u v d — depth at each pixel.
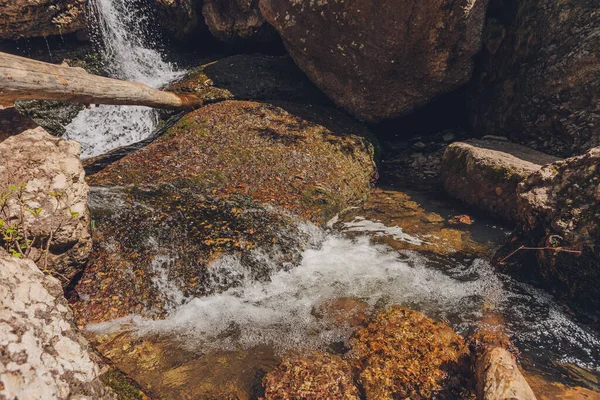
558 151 5.50
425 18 5.66
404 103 6.84
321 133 6.30
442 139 7.18
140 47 8.77
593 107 5.14
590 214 3.47
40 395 1.84
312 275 4.06
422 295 3.79
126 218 4.18
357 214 5.21
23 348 1.89
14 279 2.16
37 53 7.29
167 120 6.70
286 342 3.25
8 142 3.24
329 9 6.02
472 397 2.74
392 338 3.22
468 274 4.09
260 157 5.54
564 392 2.79
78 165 3.62
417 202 5.52
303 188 5.14
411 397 2.76
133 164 5.16
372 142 6.66
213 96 6.94
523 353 3.13
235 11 8.52
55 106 6.61
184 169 5.12
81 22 7.57
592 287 3.40
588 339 3.27
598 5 5.23
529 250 3.96
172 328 3.38
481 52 6.54
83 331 3.25
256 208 4.61
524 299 3.74
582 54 5.23
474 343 3.21
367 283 3.95
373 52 6.18
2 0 6.48
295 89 7.34
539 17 5.78
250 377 2.92
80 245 3.55
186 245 4.01
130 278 3.68
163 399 2.72
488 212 5.09
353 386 2.84
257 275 3.96
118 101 5.04
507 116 6.24
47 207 3.29
